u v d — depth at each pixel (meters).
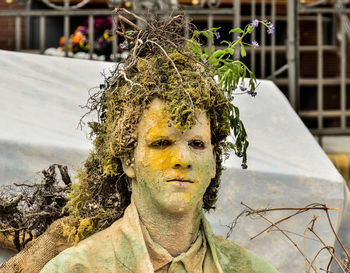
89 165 2.76
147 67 2.48
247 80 4.54
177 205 2.36
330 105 8.69
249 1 8.30
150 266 2.39
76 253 2.44
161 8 6.87
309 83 8.23
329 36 8.77
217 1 7.80
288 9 6.45
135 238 2.43
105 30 6.95
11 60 4.21
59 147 3.73
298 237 4.02
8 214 3.30
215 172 2.69
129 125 2.43
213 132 2.59
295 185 4.04
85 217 2.74
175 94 2.40
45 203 3.28
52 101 4.09
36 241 3.07
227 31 8.38
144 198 2.45
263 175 4.01
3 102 4.00
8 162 3.72
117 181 2.62
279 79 8.09
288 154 4.21
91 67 4.33
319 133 7.17
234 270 2.58
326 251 4.02
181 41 2.79
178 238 2.46
